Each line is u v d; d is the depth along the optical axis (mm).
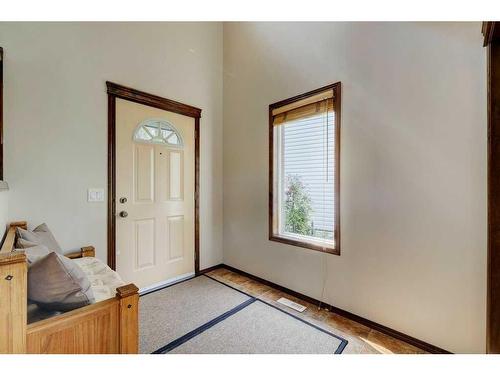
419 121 1524
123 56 2168
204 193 2865
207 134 2887
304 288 2184
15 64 1634
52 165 1795
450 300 1424
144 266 2340
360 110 1803
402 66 1593
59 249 1572
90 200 1981
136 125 2258
